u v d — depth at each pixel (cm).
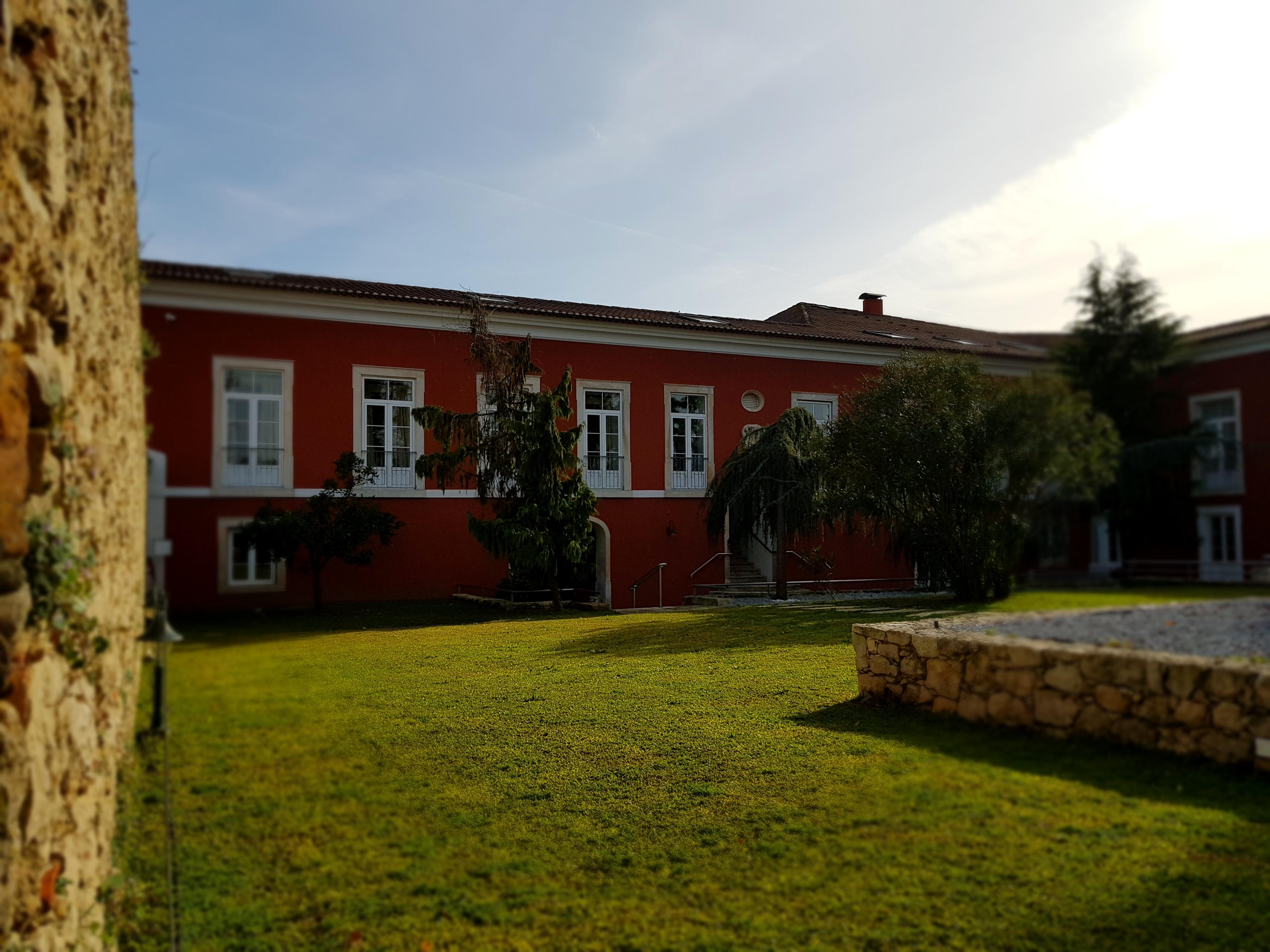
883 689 589
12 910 182
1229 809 368
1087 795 391
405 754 329
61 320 222
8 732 183
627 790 416
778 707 590
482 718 488
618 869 330
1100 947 270
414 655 449
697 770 450
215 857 247
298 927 249
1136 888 304
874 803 394
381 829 294
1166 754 436
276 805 252
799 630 942
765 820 379
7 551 188
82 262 241
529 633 943
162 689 214
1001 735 495
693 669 724
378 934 259
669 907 302
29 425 204
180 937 235
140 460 286
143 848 241
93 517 241
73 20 238
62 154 223
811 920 292
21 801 187
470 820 336
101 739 243
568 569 1411
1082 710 474
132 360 278
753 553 1773
